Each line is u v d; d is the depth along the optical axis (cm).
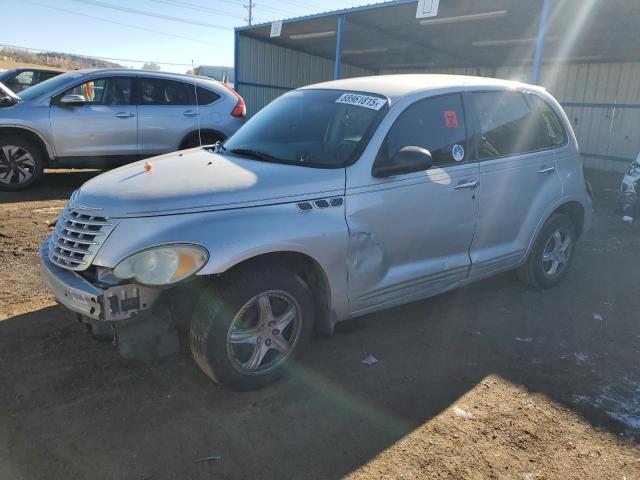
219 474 254
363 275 350
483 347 389
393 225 361
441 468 263
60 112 802
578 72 1677
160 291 290
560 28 1194
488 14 1110
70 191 844
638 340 409
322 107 407
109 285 281
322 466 261
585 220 529
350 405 312
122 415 294
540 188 466
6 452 263
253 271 306
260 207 310
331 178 337
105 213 293
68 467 254
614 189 1202
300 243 313
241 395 318
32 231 617
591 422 304
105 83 837
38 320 398
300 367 351
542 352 384
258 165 352
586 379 349
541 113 482
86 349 360
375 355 371
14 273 489
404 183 365
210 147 435
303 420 296
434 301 471
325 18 1281
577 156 511
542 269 495
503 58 1731
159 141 870
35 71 1659
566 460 272
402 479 254
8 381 321
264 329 316
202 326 297
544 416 308
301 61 1831
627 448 283
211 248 284
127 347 295
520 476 259
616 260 622
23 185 812
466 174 404
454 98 411
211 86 916
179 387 323
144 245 281
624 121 1580
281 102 452
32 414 293
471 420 301
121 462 259
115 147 841
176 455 265
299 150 374
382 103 377
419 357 371
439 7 1095
